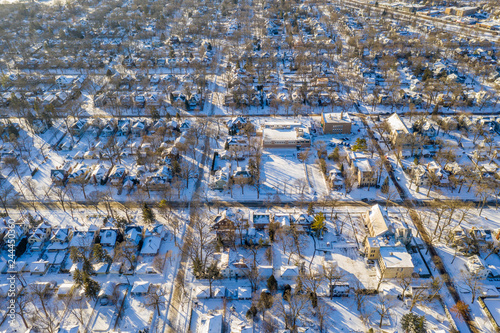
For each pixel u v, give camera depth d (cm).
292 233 16838
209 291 14175
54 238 16362
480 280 14638
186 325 13162
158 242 16350
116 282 14800
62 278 15038
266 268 14900
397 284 14500
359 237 16738
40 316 13412
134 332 12762
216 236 16812
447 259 15512
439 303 13712
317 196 19412
